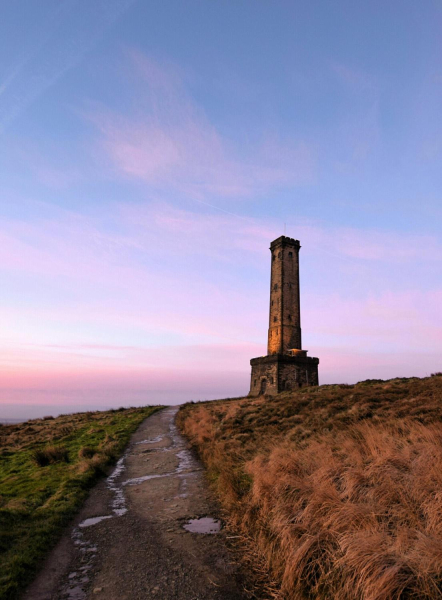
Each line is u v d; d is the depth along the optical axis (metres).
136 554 7.82
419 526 6.20
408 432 13.30
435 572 5.02
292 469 10.48
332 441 14.05
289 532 6.94
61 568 7.30
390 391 26.39
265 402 33.62
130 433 25.95
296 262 63.94
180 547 8.07
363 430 14.30
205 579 6.73
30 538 8.52
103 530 9.23
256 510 8.98
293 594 5.95
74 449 20.47
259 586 6.46
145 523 9.64
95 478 14.41
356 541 5.77
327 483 8.47
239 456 15.40
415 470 8.34
